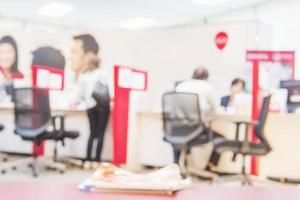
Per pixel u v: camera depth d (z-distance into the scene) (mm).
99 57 6051
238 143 3686
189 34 6082
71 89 5867
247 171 4340
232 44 5867
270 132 4160
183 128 3975
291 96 4184
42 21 9484
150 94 6109
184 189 856
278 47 7129
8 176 4453
